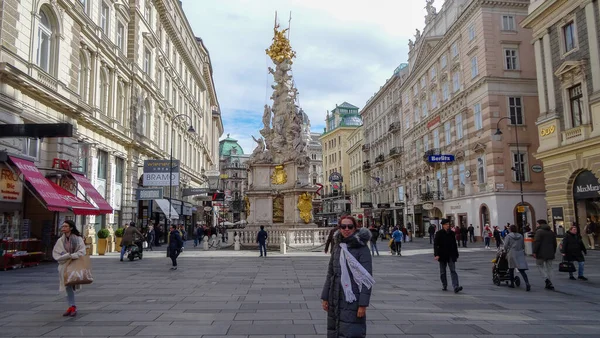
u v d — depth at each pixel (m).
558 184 24.83
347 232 4.82
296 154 26.44
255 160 27.31
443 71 43.06
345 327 4.46
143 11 35.34
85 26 23.70
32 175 16.75
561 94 24.73
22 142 18.03
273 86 28.41
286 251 24.16
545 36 26.00
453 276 10.89
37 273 15.41
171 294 10.52
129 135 31.17
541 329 6.98
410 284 12.39
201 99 63.62
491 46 34.66
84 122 23.62
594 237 23.16
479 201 35.62
